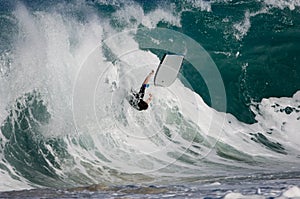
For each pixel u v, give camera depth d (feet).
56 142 175.32
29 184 155.84
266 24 234.17
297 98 213.46
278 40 229.45
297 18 235.40
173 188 122.01
